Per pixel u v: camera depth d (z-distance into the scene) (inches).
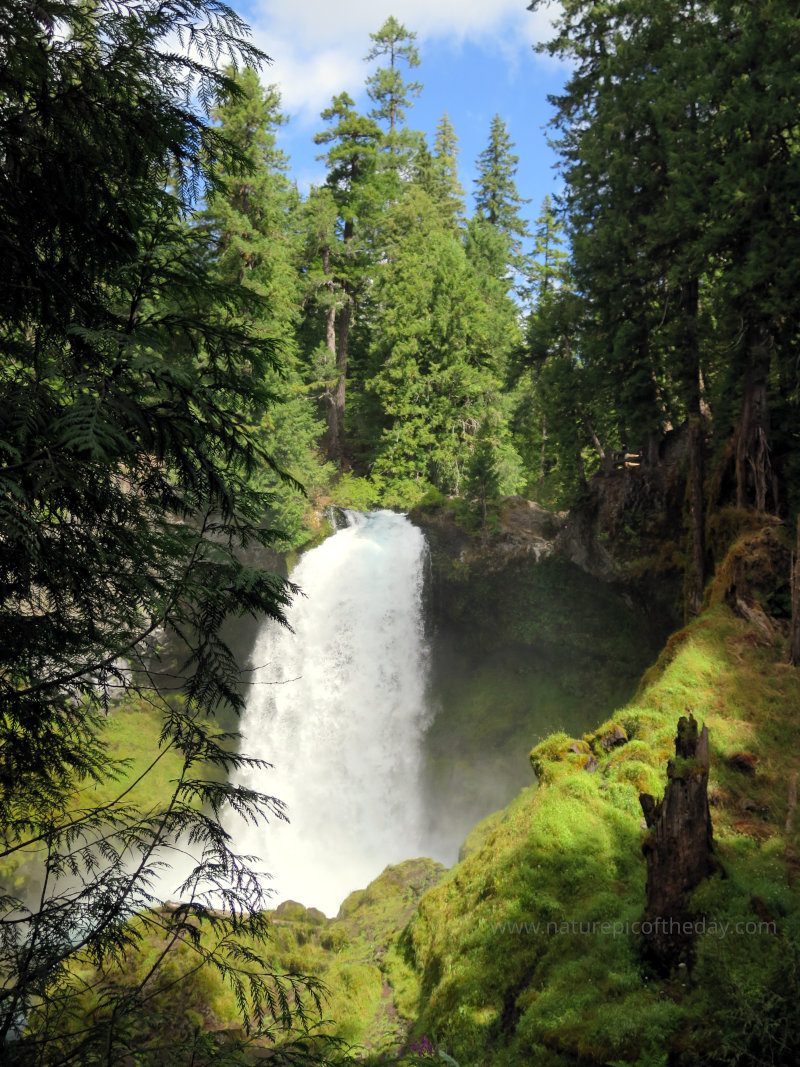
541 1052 449.1
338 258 1851.6
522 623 1315.2
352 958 720.3
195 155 166.2
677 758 497.0
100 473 147.9
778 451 974.4
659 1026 410.3
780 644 816.9
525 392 1763.0
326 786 1306.6
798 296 848.3
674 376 1061.1
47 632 156.5
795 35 840.9
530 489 1881.2
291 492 1334.9
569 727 1232.2
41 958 143.6
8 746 159.9
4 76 141.8
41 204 155.3
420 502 1509.6
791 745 707.4
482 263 2127.2
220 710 1325.0
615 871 586.6
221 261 1249.4
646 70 1077.8
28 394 143.3
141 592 162.7
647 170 1064.8
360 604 1368.1
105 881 151.9
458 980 558.6
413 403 1776.6
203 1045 144.4
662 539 1138.7
